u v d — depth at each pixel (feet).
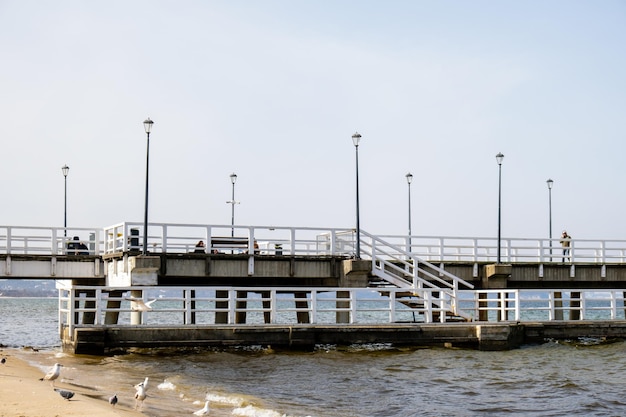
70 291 104.58
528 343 123.54
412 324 116.67
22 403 53.26
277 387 82.23
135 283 121.90
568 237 180.14
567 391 84.02
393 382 87.66
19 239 137.80
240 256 130.11
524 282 165.99
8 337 159.02
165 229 127.65
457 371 96.84
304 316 149.18
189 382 82.69
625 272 166.81
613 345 124.36
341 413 68.69
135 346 103.14
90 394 66.13
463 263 155.84
